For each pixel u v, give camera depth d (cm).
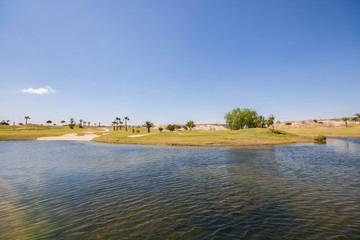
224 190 1591
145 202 1356
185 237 917
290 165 2561
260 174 2103
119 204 1327
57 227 1026
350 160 2903
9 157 3491
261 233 945
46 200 1416
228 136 6925
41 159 3247
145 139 6762
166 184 1781
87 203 1352
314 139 6569
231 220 1081
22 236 941
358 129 11594
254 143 5362
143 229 994
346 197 1407
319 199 1375
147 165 2672
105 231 979
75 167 2581
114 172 2280
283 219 1086
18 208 1278
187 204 1312
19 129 14712
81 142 7144
